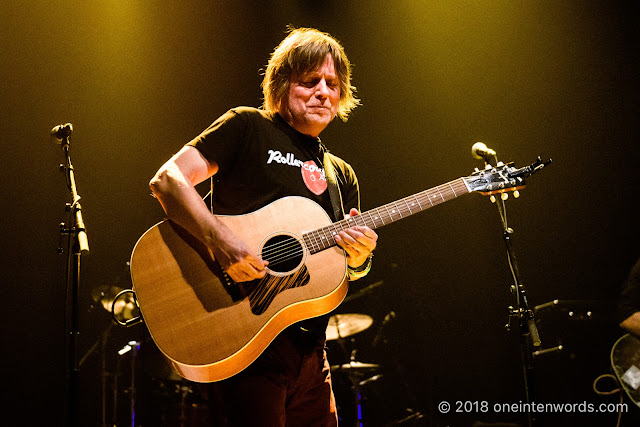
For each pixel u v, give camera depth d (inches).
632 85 258.7
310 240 98.6
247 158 98.1
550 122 267.6
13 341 247.3
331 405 100.6
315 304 96.4
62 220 254.2
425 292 279.7
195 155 94.6
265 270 92.4
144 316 89.2
